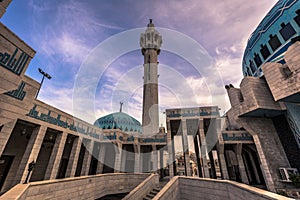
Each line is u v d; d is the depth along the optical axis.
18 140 15.13
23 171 11.58
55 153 14.92
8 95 5.20
